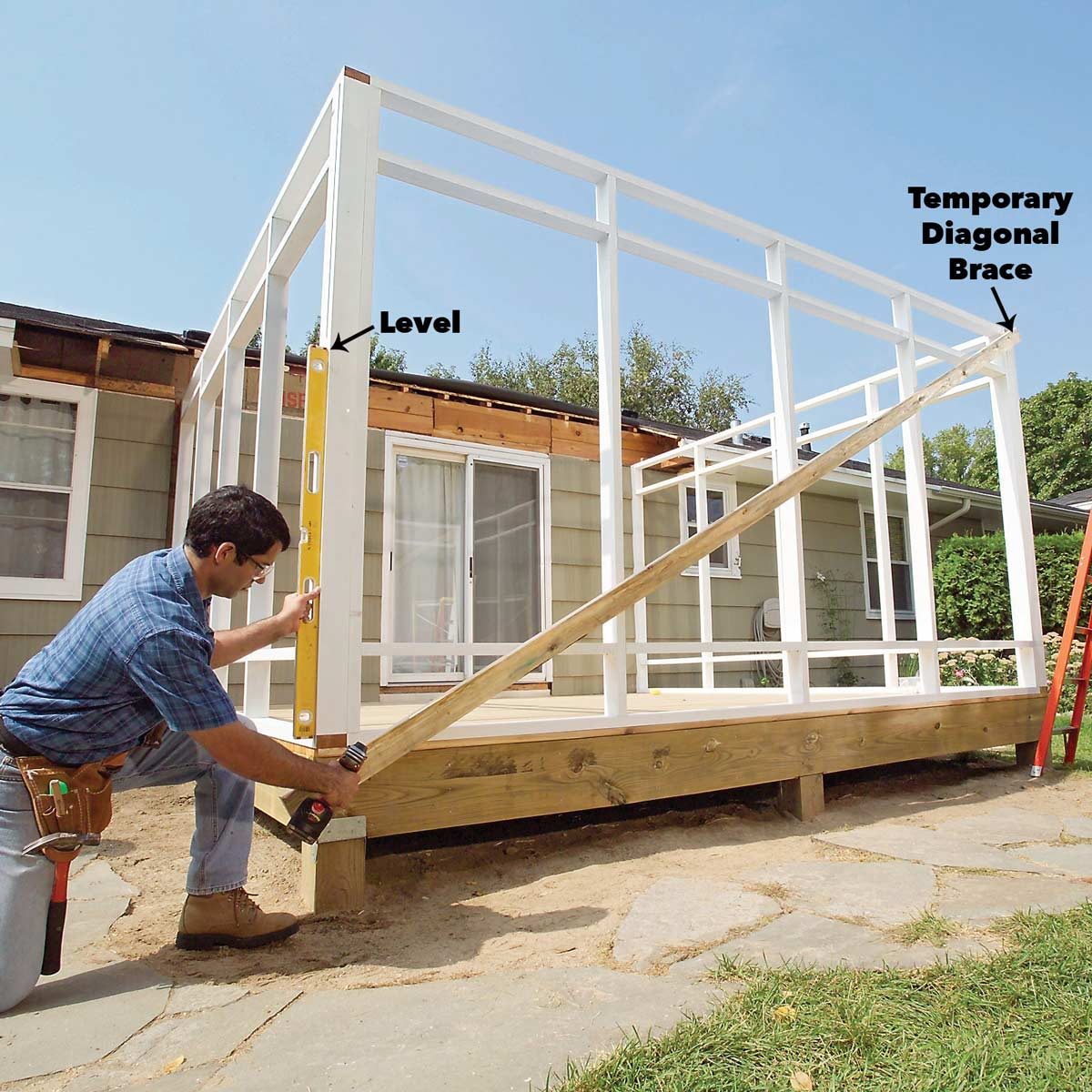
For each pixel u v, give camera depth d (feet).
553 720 9.87
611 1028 5.21
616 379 11.12
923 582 15.24
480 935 7.33
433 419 20.95
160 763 6.98
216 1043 5.14
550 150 10.96
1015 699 16.44
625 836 11.04
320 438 8.34
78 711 5.95
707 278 12.86
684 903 8.08
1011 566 17.61
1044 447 110.93
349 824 8.19
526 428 22.58
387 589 19.66
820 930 7.20
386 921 7.79
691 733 11.18
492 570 21.68
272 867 9.77
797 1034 4.90
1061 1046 4.75
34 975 5.79
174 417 17.39
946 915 7.57
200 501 6.59
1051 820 12.11
